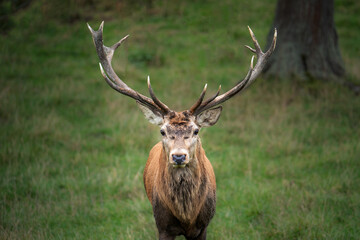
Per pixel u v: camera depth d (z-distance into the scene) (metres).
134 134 29.98
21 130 29.50
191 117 14.19
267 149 27.19
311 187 22.05
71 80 41.78
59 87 39.50
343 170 23.47
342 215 19.11
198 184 13.88
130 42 51.62
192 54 51.12
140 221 19.44
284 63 40.78
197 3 64.44
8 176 23.30
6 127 29.98
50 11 59.59
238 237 18.17
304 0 40.19
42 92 38.12
